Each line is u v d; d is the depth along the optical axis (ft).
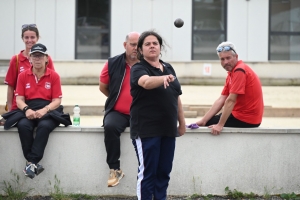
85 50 177.78
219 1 178.70
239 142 71.15
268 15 178.29
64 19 175.63
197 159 71.10
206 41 179.73
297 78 164.66
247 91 70.13
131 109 61.52
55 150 70.03
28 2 173.88
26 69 74.13
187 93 142.72
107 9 177.27
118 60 69.10
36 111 67.97
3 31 173.37
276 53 181.37
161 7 176.24
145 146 60.49
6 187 70.08
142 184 61.11
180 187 71.26
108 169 70.54
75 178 70.49
